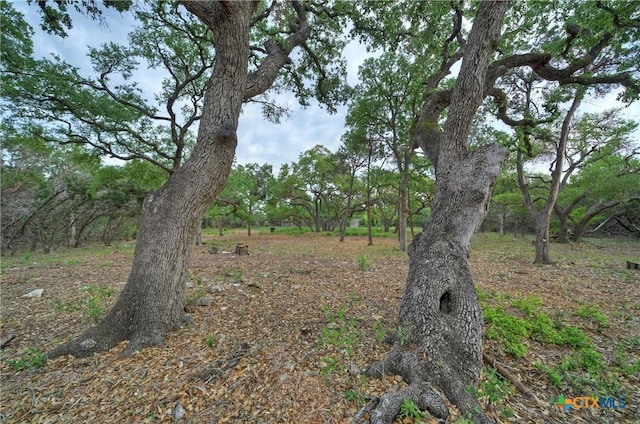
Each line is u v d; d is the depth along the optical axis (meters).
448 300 2.84
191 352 2.94
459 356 2.46
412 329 2.66
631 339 3.39
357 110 12.56
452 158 3.55
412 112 10.96
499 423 1.95
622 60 6.18
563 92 8.22
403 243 12.51
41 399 2.31
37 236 14.45
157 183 13.05
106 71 8.48
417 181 14.58
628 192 13.77
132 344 3.05
